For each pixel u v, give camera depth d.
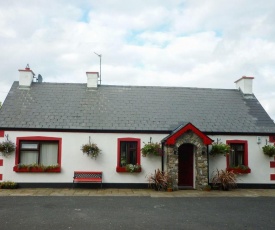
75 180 14.89
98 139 15.66
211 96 19.03
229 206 11.19
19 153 15.25
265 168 16.42
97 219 8.97
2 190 14.24
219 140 16.30
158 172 15.04
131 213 9.83
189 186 16.00
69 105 16.92
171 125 16.30
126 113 16.78
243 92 19.41
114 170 15.58
